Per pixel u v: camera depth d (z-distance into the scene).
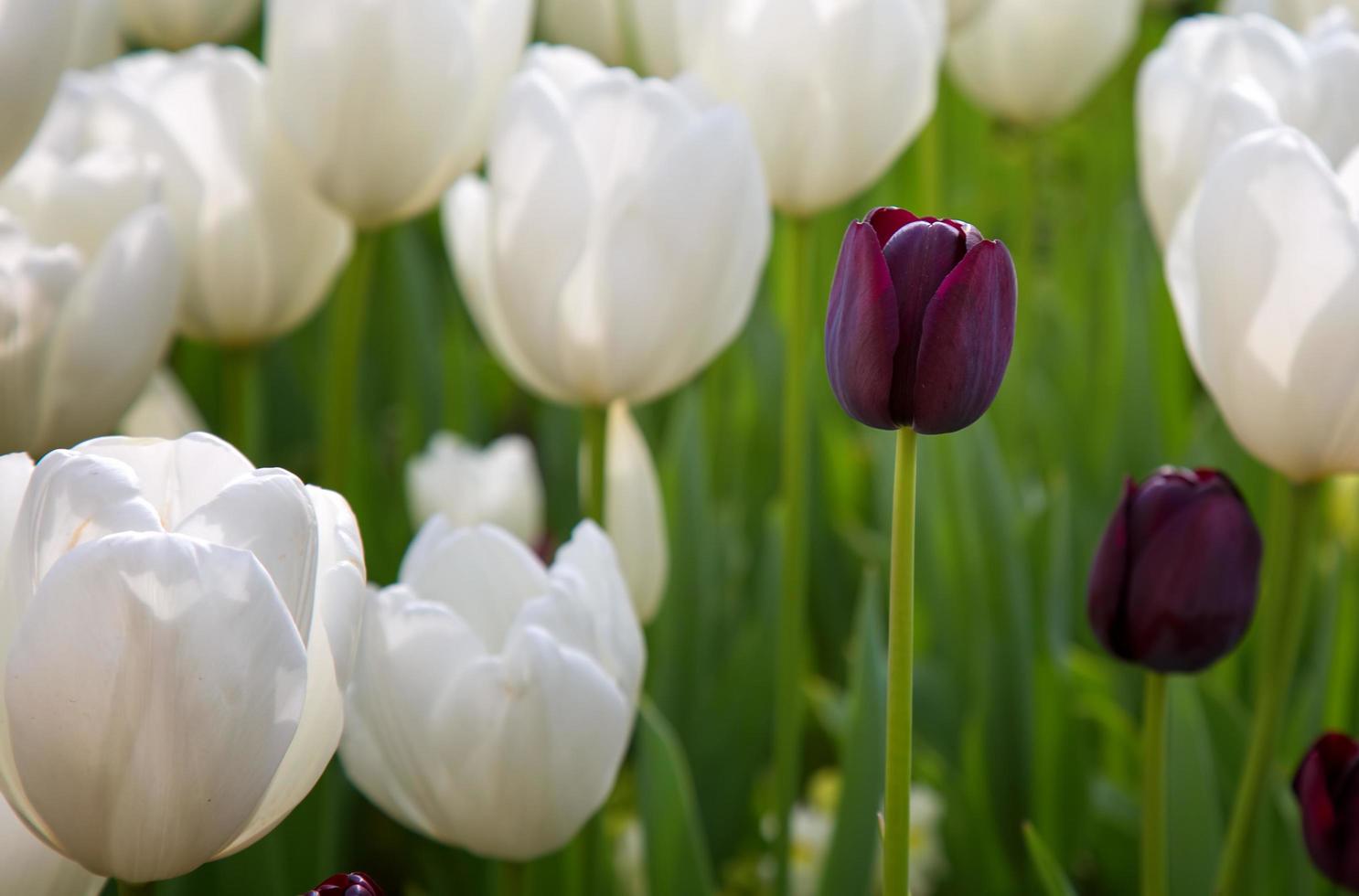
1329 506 1.97
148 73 1.66
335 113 1.57
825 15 1.61
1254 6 1.75
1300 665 1.83
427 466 1.84
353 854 1.76
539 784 1.47
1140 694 1.84
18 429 1.53
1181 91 1.61
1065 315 2.47
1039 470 2.31
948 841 1.77
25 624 1.34
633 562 1.63
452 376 2.00
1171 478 1.50
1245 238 1.49
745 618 1.99
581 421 1.93
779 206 1.64
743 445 2.15
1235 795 1.72
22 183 1.58
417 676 1.46
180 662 1.34
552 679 1.45
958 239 1.39
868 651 1.61
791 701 1.64
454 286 2.31
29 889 1.39
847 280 1.39
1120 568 1.50
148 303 1.54
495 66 1.60
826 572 2.00
